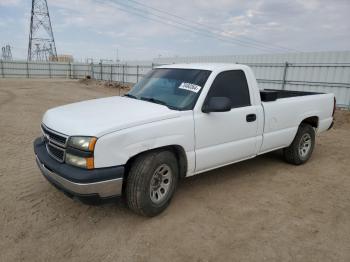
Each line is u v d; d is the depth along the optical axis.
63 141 3.08
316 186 4.60
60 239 3.01
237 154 4.26
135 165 3.23
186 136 3.55
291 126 5.10
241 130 4.20
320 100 5.68
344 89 14.65
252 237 3.15
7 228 3.17
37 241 2.97
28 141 6.68
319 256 2.88
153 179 3.35
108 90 26.30
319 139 8.27
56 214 3.49
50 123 3.37
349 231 3.34
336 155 6.46
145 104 3.78
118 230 3.20
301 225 3.43
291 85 16.92
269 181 4.73
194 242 3.03
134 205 3.29
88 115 3.34
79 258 2.74
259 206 3.86
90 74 48.56
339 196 4.26
